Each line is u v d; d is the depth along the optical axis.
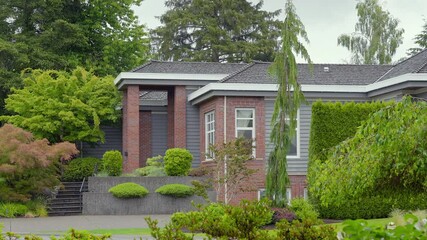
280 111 22.00
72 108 34.22
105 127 37.75
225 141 28.48
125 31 46.25
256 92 29.12
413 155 9.18
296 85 21.08
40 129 34.12
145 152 36.66
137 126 32.88
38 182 27.28
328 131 24.16
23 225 23.02
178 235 8.24
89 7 45.69
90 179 28.64
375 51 51.06
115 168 30.77
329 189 9.82
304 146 29.48
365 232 5.06
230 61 58.62
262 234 8.30
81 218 25.72
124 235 19.33
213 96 29.38
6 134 27.14
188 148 33.00
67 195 29.59
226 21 60.44
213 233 8.40
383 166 9.48
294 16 21.12
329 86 29.64
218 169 24.22
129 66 46.38
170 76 32.81
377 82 28.92
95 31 46.06
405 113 9.17
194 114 33.16
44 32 42.34
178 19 59.72
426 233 5.33
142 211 27.73
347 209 23.19
